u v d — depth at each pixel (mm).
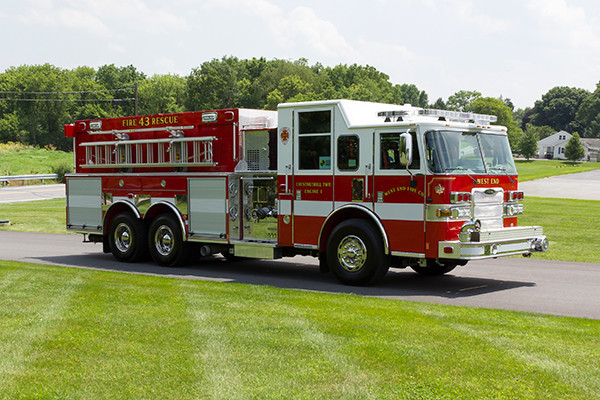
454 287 9734
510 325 6574
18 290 8664
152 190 12273
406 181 9117
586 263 12258
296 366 5211
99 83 141000
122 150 12953
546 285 9836
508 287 9680
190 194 11633
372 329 6375
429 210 8938
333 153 9828
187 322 6711
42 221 22328
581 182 50875
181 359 5422
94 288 8828
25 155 78125
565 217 20969
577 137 116688
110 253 14375
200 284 9336
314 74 138000
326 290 9492
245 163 11133
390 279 10602
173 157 11984
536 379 4863
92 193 13328
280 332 6273
